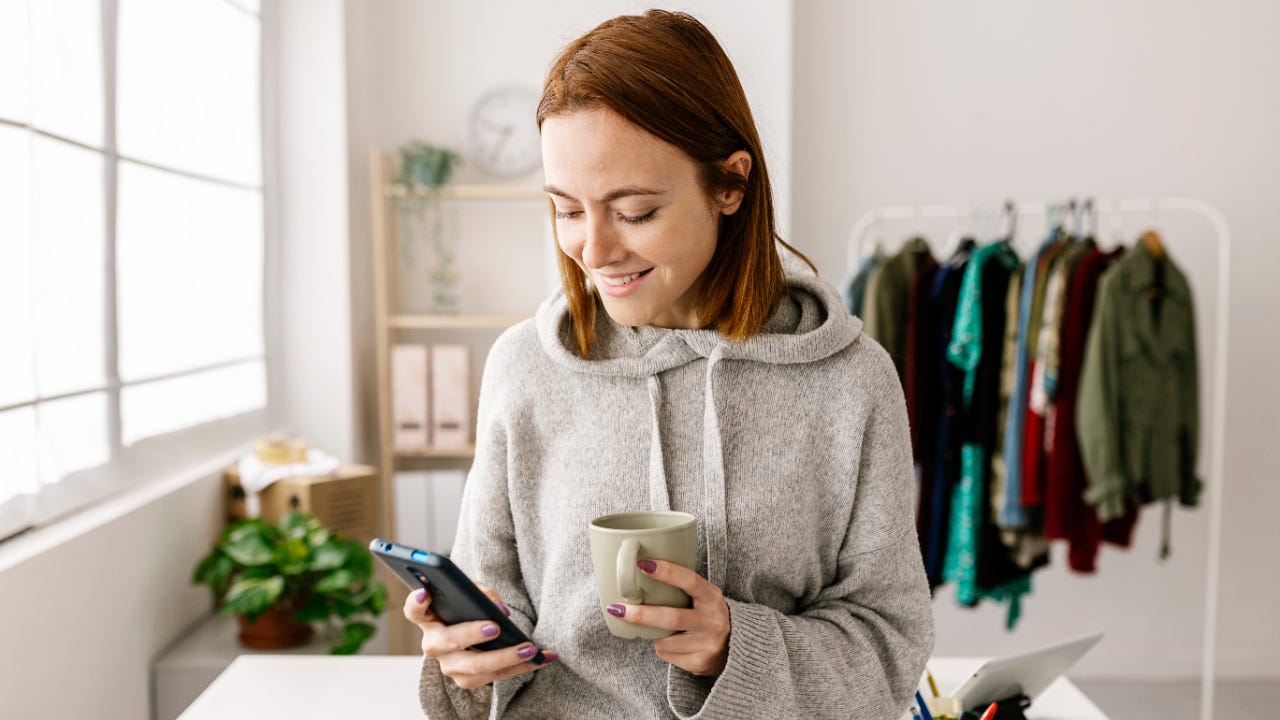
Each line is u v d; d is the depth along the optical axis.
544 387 0.99
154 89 2.53
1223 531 3.72
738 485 0.95
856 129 3.68
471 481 1.05
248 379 3.10
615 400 0.97
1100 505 2.85
